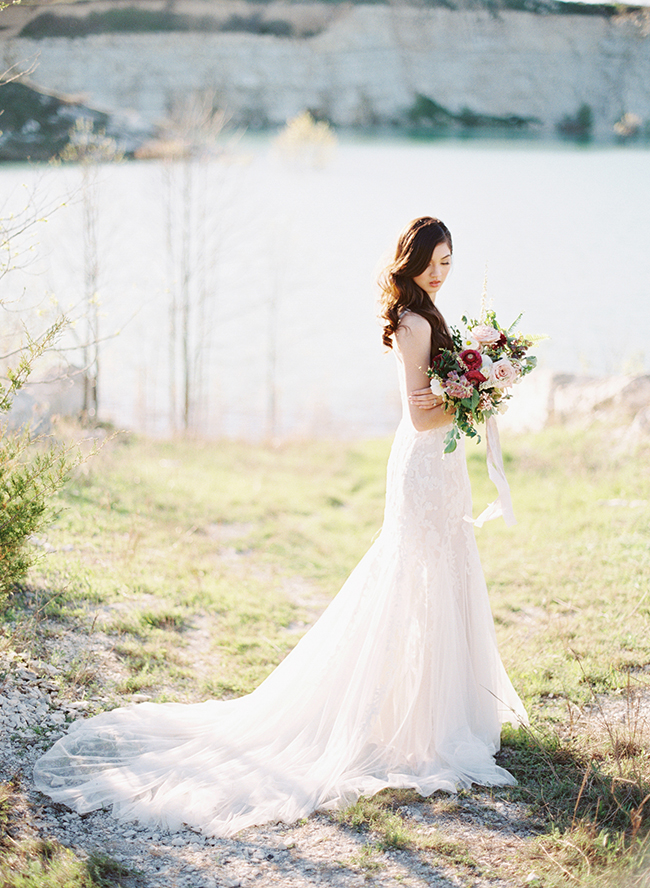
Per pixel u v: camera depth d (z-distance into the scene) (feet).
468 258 117.80
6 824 9.43
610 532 22.13
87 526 21.47
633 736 11.23
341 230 131.75
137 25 192.95
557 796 10.27
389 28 264.31
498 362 10.77
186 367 51.03
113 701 12.99
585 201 156.35
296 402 63.57
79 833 9.56
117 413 52.90
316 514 30.32
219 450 41.32
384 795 10.41
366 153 228.02
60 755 11.01
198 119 59.06
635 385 37.47
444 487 11.27
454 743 11.10
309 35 266.36
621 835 9.06
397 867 9.00
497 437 11.76
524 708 12.49
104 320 37.81
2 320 19.01
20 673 13.05
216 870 8.98
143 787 10.45
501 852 9.21
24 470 12.17
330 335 83.41
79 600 16.72
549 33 196.03
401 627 11.14
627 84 188.96
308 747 11.27
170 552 21.65
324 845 9.46
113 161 39.09
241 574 21.50
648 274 107.04
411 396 11.03
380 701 11.02
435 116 262.47
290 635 17.21
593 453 31.83
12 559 11.87
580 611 17.08
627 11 152.97
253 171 171.83
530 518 25.45
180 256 60.08
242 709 12.12
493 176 185.16
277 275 83.05
